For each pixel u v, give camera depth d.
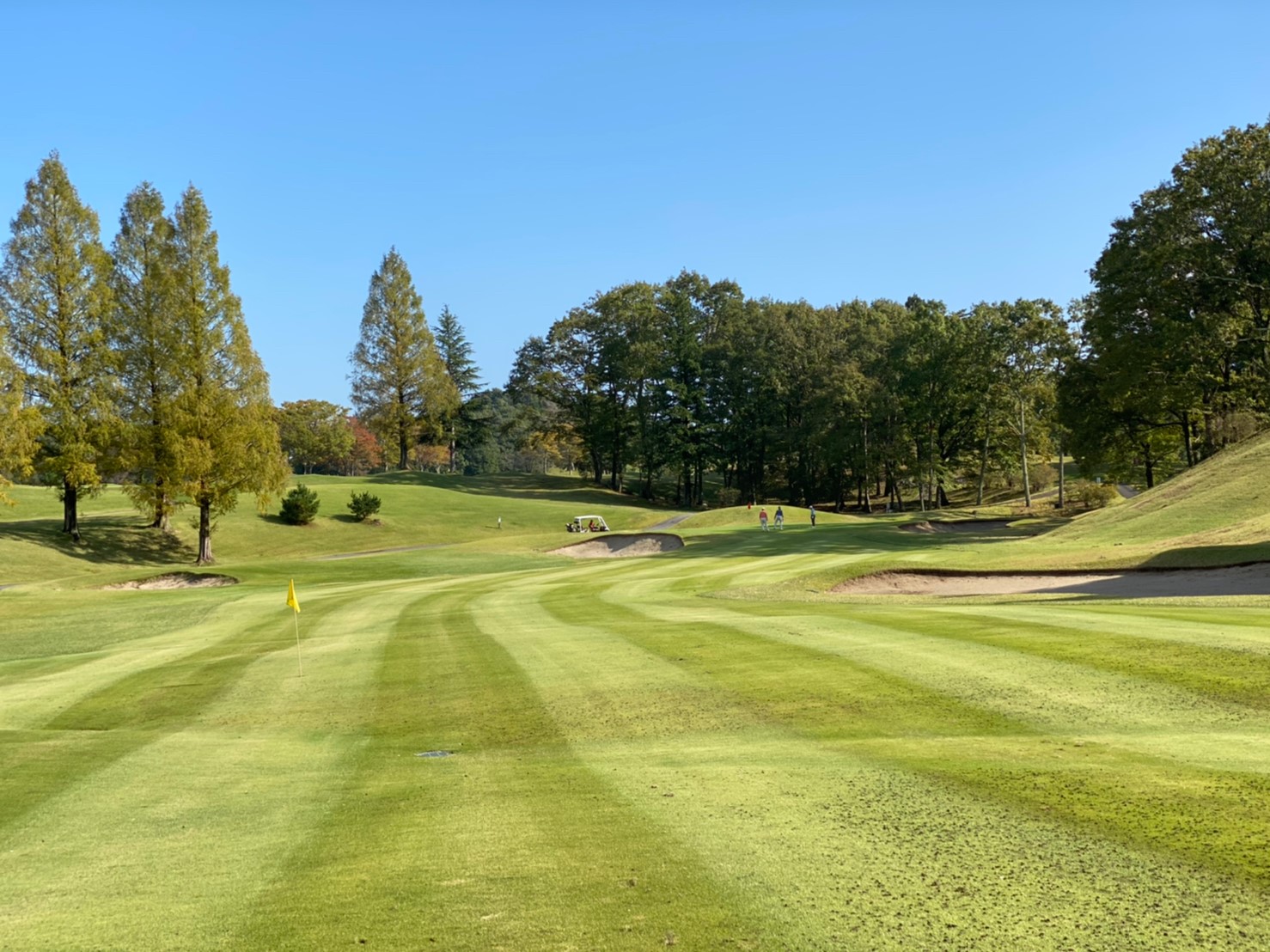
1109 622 13.99
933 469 80.81
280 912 5.21
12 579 43.25
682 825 6.46
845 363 84.19
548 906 5.09
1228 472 40.12
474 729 10.81
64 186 47.00
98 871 6.15
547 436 104.19
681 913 4.89
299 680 14.91
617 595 26.00
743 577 28.95
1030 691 10.20
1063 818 6.12
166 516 56.22
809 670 12.23
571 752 9.31
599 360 96.56
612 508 80.31
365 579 41.88
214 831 7.02
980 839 5.81
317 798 7.93
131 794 8.29
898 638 14.12
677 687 11.90
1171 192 49.25
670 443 91.50
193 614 26.97
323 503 70.81
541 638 17.19
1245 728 8.26
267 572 42.75
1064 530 40.25
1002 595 22.34
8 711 13.59
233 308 47.16
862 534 51.72
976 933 4.49
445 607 24.58
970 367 77.81
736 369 93.25
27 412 42.34
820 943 4.46
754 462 96.75
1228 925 4.45
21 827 7.36
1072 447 60.25
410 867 5.87
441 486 87.38
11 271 46.19
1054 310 74.25
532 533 65.00
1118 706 9.33
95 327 47.81
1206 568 23.58
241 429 46.56
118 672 16.91
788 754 8.48
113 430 47.19
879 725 9.42
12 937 5.02
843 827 6.21
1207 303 48.78
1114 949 4.27
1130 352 50.53
